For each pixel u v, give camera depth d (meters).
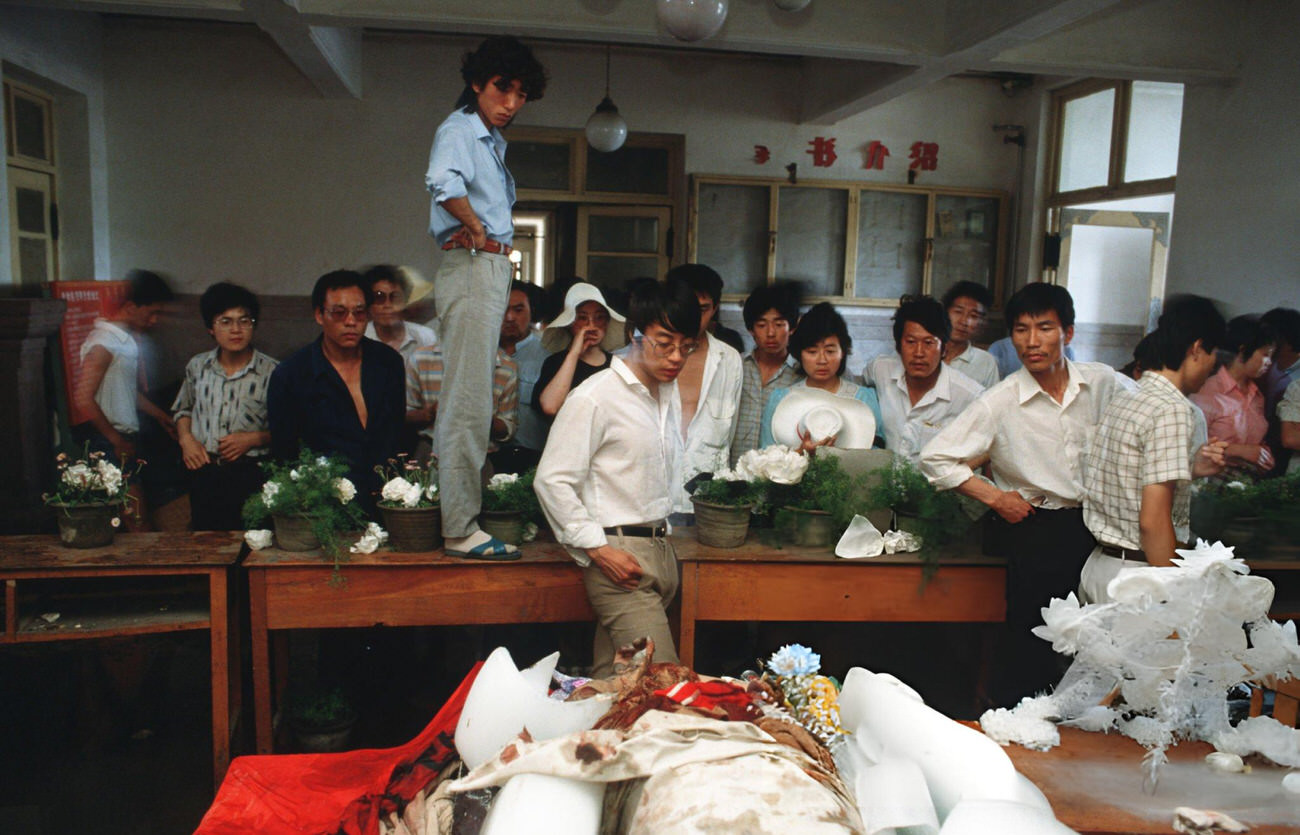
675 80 7.06
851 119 7.28
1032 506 2.85
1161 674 1.94
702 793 1.46
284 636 3.07
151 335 6.51
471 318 2.69
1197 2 5.37
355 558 2.82
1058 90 7.17
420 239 6.88
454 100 6.81
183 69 6.52
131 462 4.05
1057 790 1.83
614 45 6.96
